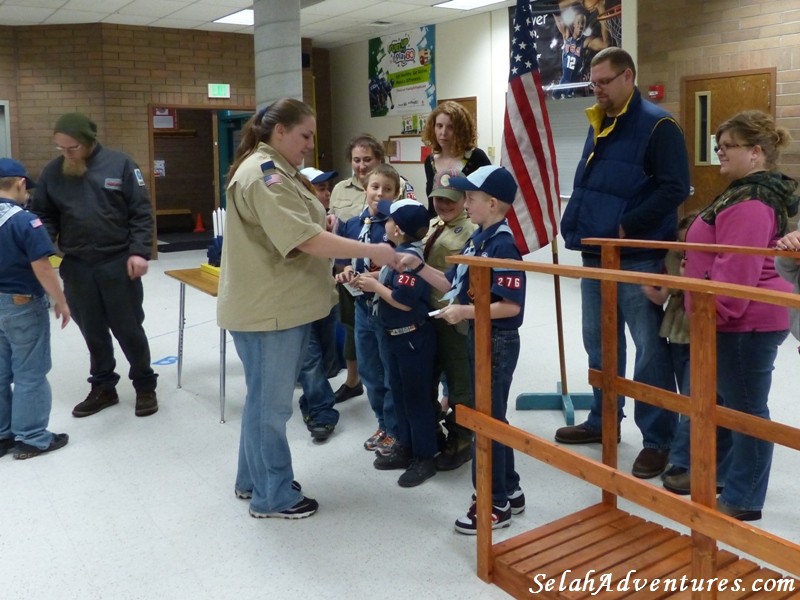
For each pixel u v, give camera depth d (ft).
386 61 32.68
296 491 8.76
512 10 26.37
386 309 9.12
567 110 24.70
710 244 7.77
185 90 31.76
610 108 9.62
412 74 31.32
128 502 9.16
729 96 19.33
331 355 12.83
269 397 8.34
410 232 8.56
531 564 7.00
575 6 23.56
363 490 9.39
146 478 9.87
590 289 10.37
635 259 9.45
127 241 12.04
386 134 33.37
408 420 9.55
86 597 7.14
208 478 9.85
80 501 9.20
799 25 17.67
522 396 12.14
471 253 7.90
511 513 8.49
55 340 17.37
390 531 8.32
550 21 24.57
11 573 7.57
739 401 7.99
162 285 24.75
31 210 11.93
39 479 9.86
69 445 11.03
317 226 7.71
